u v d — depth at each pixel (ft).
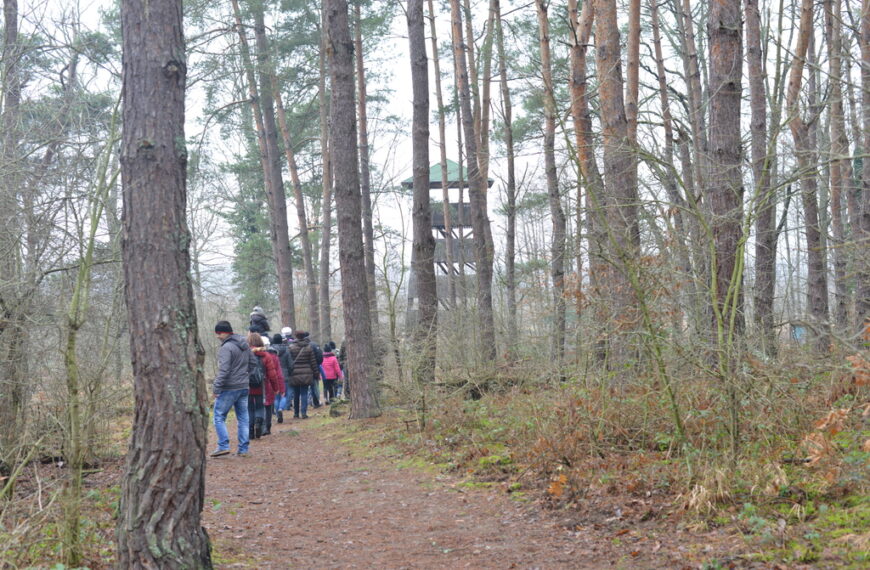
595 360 26.48
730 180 21.12
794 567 12.65
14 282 19.83
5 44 25.48
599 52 33.45
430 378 35.19
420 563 16.31
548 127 46.50
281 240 75.97
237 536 19.33
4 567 13.71
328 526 20.53
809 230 41.29
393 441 33.04
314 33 73.82
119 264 20.54
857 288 33.14
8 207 20.65
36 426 20.34
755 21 36.88
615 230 21.11
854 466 16.81
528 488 21.84
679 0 56.39
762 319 23.22
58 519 15.10
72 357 15.14
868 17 37.45
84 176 20.71
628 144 22.47
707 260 22.56
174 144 14.12
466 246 79.77
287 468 30.66
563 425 24.54
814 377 23.03
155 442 13.64
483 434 29.76
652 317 22.16
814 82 40.91
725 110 26.32
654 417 23.86
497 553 16.47
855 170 46.91
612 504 18.52
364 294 41.86
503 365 37.86
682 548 14.80
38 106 25.02
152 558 13.41
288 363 48.96
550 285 32.99
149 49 14.06
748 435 20.59
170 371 13.75
